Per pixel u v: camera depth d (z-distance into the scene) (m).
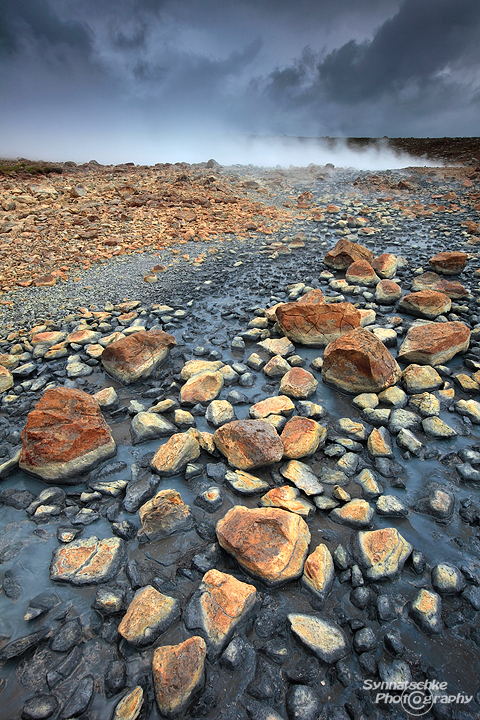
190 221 14.57
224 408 4.86
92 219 14.20
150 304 8.40
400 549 3.27
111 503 3.93
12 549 3.51
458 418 4.85
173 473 4.17
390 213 16.05
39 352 6.60
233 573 3.25
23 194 16.55
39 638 2.84
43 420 4.20
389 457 4.29
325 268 10.18
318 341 6.53
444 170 26.06
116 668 2.66
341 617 2.91
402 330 6.84
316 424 4.45
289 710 2.45
